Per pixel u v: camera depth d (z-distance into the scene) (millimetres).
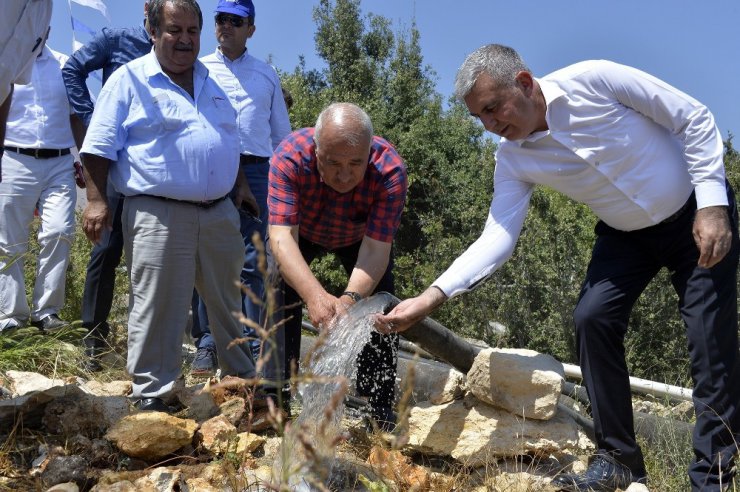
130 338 4578
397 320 3992
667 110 3764
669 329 7645
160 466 3979
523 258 8367
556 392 4344
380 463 3736
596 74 3807
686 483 4309
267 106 6375
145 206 4488
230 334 4863
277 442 4379
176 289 4535
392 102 19875
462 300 8555
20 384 4898
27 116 6109
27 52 4320
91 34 7309
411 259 12477
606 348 3969
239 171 5574
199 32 4664
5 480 3641
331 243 4691
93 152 4477
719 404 3811
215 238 4645
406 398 2406
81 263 7246
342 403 3891
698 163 3727
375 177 4293
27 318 6086
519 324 8312
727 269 3805
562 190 4102
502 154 4203
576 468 4305
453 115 20047
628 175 3861
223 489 3635
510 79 3807
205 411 4570
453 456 4320
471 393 4641
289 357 4777
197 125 4570
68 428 4086
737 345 3854
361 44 21281
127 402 4406
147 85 4566
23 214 6082
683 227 3908
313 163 4242
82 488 3656
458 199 14422
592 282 4051
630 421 4020
